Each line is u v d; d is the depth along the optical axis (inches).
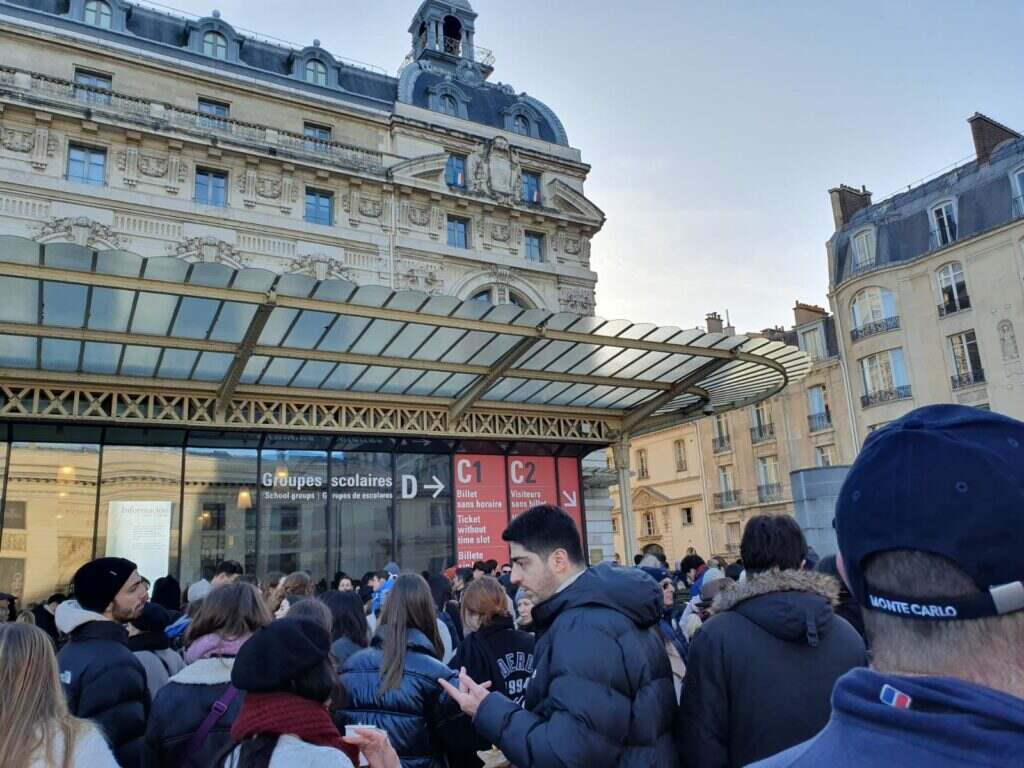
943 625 43.5
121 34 805.9
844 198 1465.3
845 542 49.5
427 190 879.7
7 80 683.4
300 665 97.0
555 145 1042.1
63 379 517.7
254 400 583.2
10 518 529.7
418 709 142.3
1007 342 1147.3
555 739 96.3
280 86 868.6
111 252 366.0
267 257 775.1
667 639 160.2
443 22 1182.9
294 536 616.1
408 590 152.9
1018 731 38.7
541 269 944.9
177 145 747.4
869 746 42.2
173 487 584.7
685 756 113.4
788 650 112.9
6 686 88.3
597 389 667.4
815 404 1481.3
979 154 1252.5
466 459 695.1
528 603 202.2
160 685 173.5
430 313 467.2
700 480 1723.7
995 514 42.0
